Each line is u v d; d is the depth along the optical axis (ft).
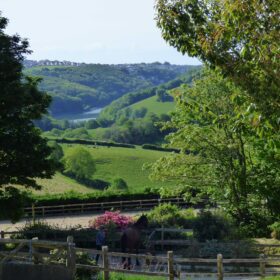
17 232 130.93
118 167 464.24
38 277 60.54
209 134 143.02
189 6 49.88
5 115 117.39
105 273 68.13
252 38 46.34
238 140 137.49
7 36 122.01
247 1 45.60
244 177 138.21
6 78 119.85
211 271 100.32
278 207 132.87
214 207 180.86
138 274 75.05
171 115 148.66
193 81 139.85
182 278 88.58
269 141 48.16
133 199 220.64
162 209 149.69
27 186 121.70
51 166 121.49
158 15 50.52
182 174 148.66
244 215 142.82
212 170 145.38
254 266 102.99
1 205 120.06
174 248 121.80
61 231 132.05
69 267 61.16
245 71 46.96
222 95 134.62
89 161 422.41
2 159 119.14
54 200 207.10
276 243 115.03
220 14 49.42
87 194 215.72
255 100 46.19
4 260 61.36
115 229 126.62
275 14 46.11
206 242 114.21
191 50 50.60
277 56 45.21
